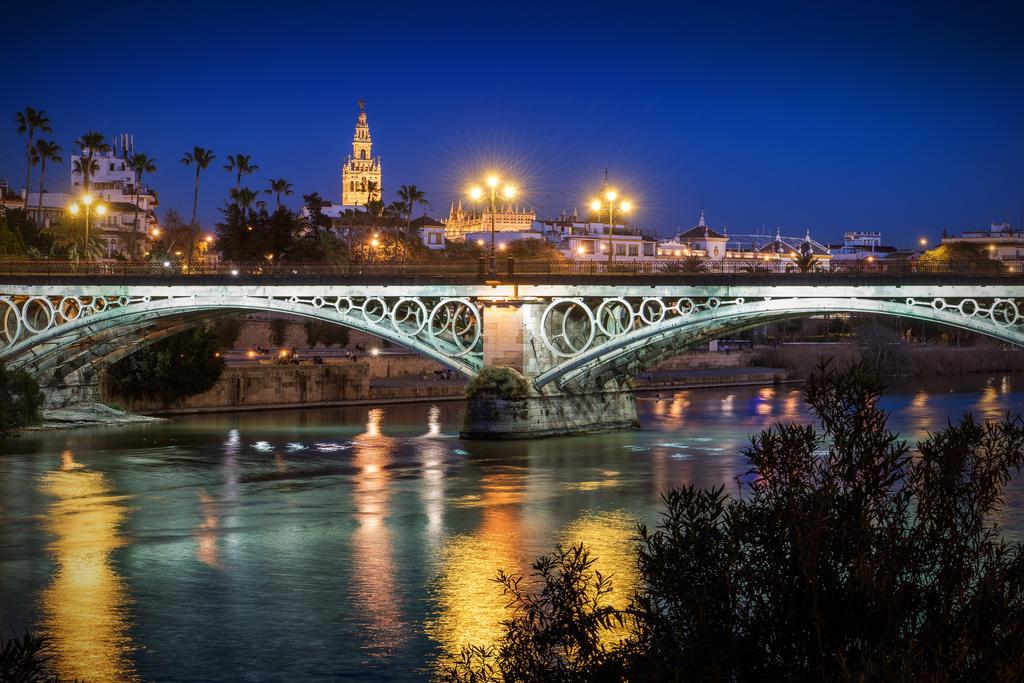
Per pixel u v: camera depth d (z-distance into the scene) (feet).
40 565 149.38
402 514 182.29
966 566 55.21
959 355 561.84
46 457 246.47
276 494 201.67
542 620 66.90
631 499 193.26
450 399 412.36
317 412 361.92
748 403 400.06
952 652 51.11
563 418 283.38
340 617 124.47
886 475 57.16
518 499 194.49
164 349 341.00
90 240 506.89
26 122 504.43
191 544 161.58
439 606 128.16
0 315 305.73
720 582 57.36
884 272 247.09
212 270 285.64
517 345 272.31
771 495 58.29
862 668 49.96
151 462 239.91
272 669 108.47
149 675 107.14
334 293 275.39
